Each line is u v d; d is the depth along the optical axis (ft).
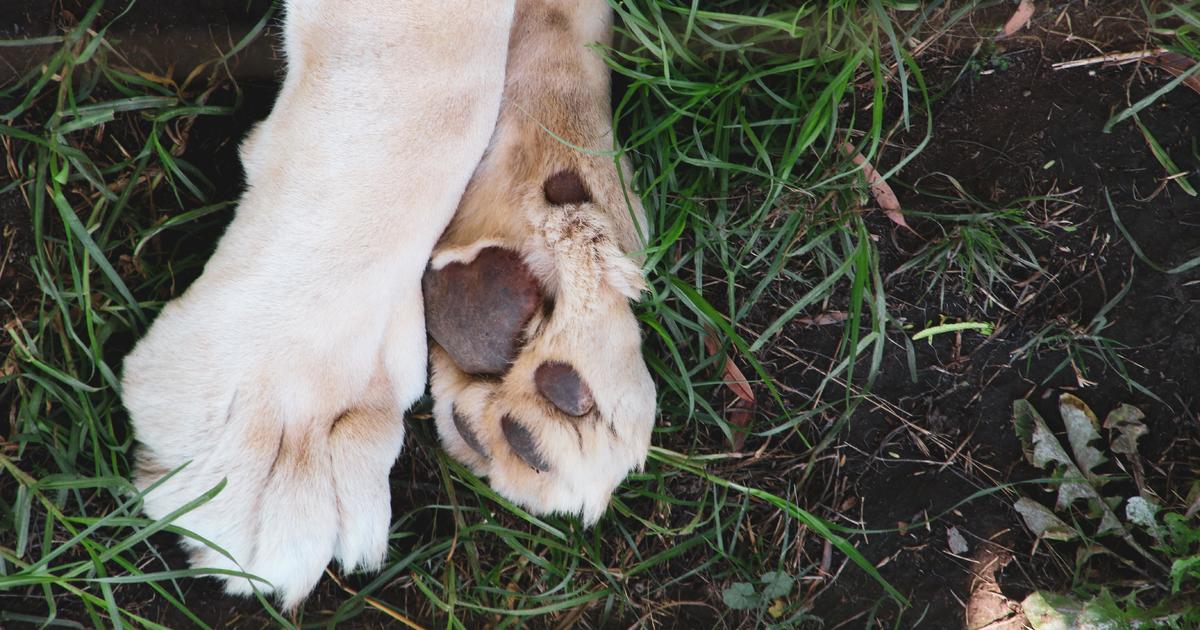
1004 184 4.13
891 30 3.93
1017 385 4.18
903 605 4.17
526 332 3.71
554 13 3.75
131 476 3.87
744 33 4.03
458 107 3.61
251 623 4.04
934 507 4.18
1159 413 4.17
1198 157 4.14
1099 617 4.12
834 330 4.16
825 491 4.17
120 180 3.90
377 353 3.74
